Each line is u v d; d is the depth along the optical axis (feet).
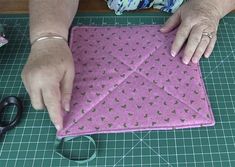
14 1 2.96
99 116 2.04
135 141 1.97
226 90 2.24
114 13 2.84
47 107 1.92
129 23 2.74
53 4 2.38
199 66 2.37
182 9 2.60
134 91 2.16
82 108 2.07
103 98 2.13
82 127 2.00
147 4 2.83
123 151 1.93
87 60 2.38
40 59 2.06
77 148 1.96
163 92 2.16
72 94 2.14
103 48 2.47
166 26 2.59
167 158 1.89
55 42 2.19
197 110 2.07
